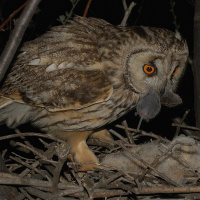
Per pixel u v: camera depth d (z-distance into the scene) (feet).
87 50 3.85
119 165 3.74
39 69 3.82
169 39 3.82
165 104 3.97
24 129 4.09
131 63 3.83
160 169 3.69
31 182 3.35
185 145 3.58
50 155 3.46
